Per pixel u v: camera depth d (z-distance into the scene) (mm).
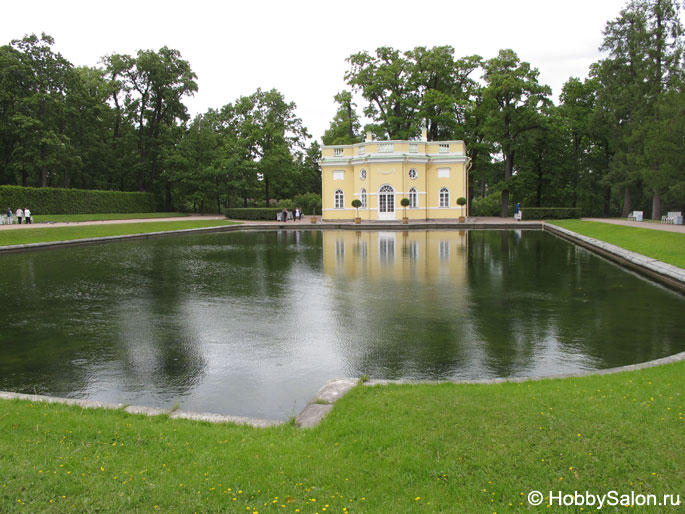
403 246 23922
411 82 46812
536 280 14008
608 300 11266
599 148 48344
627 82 39969
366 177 42562
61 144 41219
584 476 3393
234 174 52406
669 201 40750
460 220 39875
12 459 3686
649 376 5562
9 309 10742
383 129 46875
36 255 21344
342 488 3266
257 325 9273
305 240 28250
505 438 3926
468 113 46781
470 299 11445
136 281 14430
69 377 6652
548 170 47562
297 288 13102
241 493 3215
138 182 55188
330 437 4059
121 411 4926
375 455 3717
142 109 52469
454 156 42375
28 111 39219
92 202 45688
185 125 55875
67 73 42750
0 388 6262
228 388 6234
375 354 7477
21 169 40750
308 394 6020
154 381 6488
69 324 9430
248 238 30312
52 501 3123
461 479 3365
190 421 4629
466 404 4664
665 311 10117
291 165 54375
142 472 3482
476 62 46156
